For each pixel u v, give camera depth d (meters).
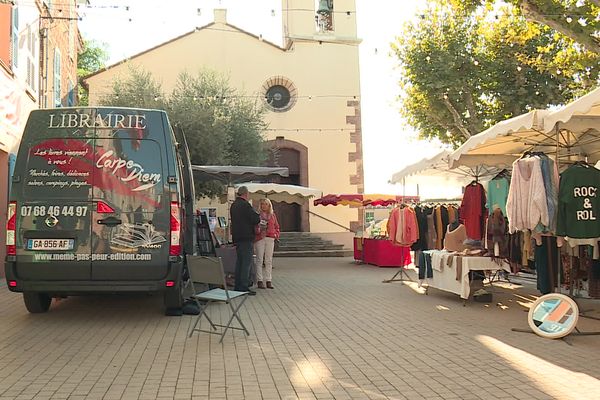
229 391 4.62
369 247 17.44
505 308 8.92
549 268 8.04
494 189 8.99
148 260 7.21
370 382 4.89
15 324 7.39
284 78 22.88
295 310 8.70
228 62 22.41
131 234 7.21
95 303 9.12
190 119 16.78
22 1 12.55
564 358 5.71
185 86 18.45
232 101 19.53
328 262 18.78
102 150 7.33
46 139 7.33
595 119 7.38
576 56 12.73
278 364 5.47
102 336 6.69
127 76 20.19
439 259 9.87
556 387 4.73
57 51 16.72
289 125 22.81
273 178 22.52
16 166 7.29
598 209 6.78
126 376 5.04
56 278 7.14
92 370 5.23
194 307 8.23
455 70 18.11
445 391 4.63
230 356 5.77
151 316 8.00
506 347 6.20
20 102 12.52
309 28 23.12
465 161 10.04
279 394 4.55
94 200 7.21
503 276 12.59
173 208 7.34
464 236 10.41
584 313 8.13
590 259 7.94
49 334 6.79
